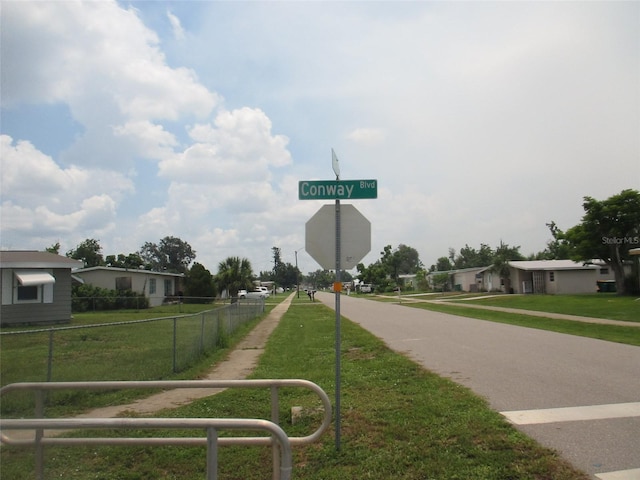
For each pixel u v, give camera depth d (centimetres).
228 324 1873
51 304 2281
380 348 1417
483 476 497
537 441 584
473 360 1164
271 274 14100
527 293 4672
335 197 614
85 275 3756
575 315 2364
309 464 547
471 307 3247
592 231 3462
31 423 389
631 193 3359
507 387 869
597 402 758
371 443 598
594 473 495
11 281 2208
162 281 4262
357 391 869
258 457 570
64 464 552
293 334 1952
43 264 2234
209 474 386
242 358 1366
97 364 1097
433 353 1295
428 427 645
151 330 1819
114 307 3300
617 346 1363
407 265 15588
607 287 3966
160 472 536
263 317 3023
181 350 1278
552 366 1066
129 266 6931
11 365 1065
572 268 4388
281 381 488
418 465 529
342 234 617
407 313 2973
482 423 648
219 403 804
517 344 1435
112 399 862
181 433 668
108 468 545
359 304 4431
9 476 513
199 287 4309
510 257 5416
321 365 1173
